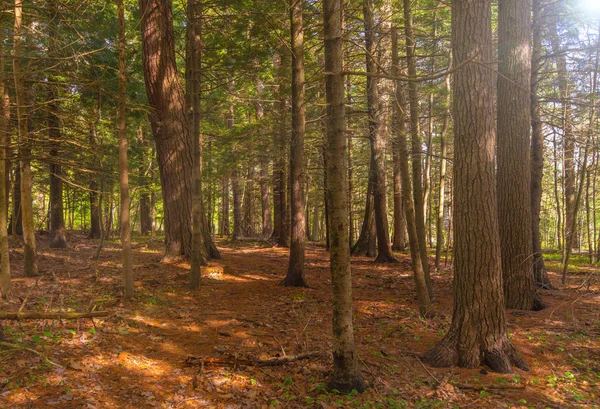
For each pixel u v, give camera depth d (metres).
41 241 18.09
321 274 13.19
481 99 5.86
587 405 5.21
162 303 8.40
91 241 20.69
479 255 6.07
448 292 10.80
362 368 5.83
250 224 29.53
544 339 7.15
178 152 12.15
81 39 8.42
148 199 28.80
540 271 10.97
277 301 9.34
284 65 14.83
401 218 20.44
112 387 4.94
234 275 11.66
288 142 15.79
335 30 4.94
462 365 6.11
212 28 13.11
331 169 5.03
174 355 6.06
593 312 8.64
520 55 9.02
